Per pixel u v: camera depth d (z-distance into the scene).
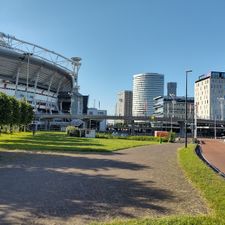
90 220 8.48
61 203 10.18
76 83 185.62
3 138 50.53
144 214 9.19
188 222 7.95
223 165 24.66
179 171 18.39
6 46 136.62
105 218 8.69
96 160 23.67
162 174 17.09
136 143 52.03
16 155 25.34
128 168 19.44
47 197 10.97
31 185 13.05
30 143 40.16
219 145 64.38
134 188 13.01
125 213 9.23
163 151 35.41
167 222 7.94
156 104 199.38
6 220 8.34
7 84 143.00
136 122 165.88
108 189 12.65
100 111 190.88
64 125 152.00
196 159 24.64
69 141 48.91
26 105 70.00
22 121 69.06
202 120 144.75
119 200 10.82
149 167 20.19
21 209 9.38
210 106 166.38
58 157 24.91
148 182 14.51
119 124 174.25
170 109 180.50
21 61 137.00
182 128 143.75
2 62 134.62
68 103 181.88
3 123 47.72
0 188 12.32
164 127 169.62
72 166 19.69
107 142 51.47
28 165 19.53
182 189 12.99
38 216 8.73
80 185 13.34
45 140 48.94
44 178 14.87
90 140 56.50
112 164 21.39
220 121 149.00
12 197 10.87
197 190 12.76
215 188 12.66
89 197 11.13
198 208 9.97
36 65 142.88
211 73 168.75
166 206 10.17
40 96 157.12
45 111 161.12
